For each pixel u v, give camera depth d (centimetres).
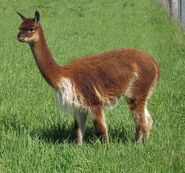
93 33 3762
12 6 5778
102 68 1381
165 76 2231
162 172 1166
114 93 1391
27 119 1595
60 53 2950
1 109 1708
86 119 1418
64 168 1211
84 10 5238
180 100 1808
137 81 1417
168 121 1566
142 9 4925
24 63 2627
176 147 1330
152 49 2950
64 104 1365
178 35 3300
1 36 3791
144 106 1441
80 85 1353
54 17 4888
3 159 1267
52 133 1484
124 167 1194
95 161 1227
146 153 1281
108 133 1485
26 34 1341
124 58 1415
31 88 2023
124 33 3638
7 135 1424
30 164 1227
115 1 5634
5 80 2184
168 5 4391
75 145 1386
